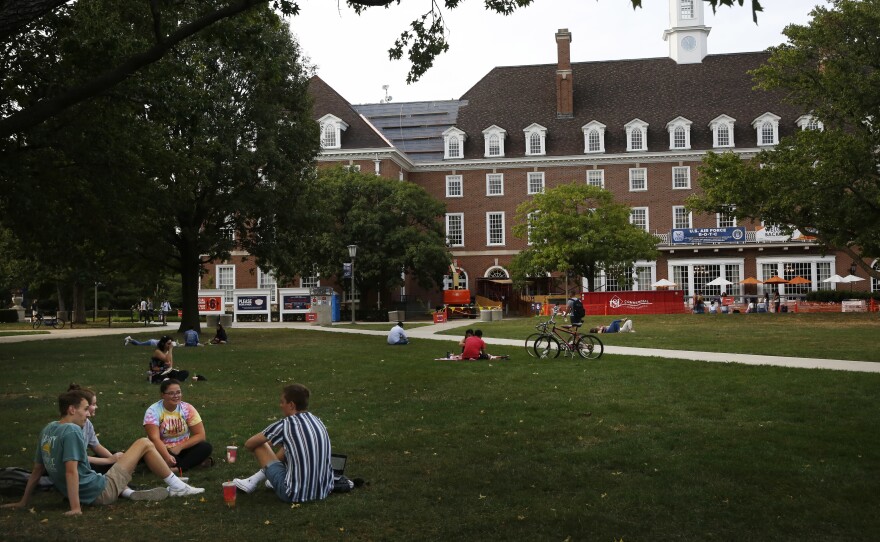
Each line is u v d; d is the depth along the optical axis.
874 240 42.69
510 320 52.56
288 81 39.03
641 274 72.69
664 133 75.00
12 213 24.83
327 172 63.38
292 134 39.06
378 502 8.52
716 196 48.00
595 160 74.31
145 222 32.34
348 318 60.81
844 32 42.09
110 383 19.14
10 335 41.75
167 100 20.56
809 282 69.06
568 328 24.58
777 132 72.88
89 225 27.50
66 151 23.05
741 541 7.21
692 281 72.00
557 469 9.95
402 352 27.55
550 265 59.62
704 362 21.80
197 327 39.56
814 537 7.32
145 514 8.18
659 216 73.44
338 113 73.19
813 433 12.01
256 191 37.31
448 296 63.69
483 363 22.97
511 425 13.03
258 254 40.28
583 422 13.25
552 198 59.72
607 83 79.75
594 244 58.75
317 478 8.64
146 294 74.06
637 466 10.11
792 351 24.91
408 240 61.56
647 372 19.78
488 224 75.50
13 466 10.31
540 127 75.38
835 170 41.16
